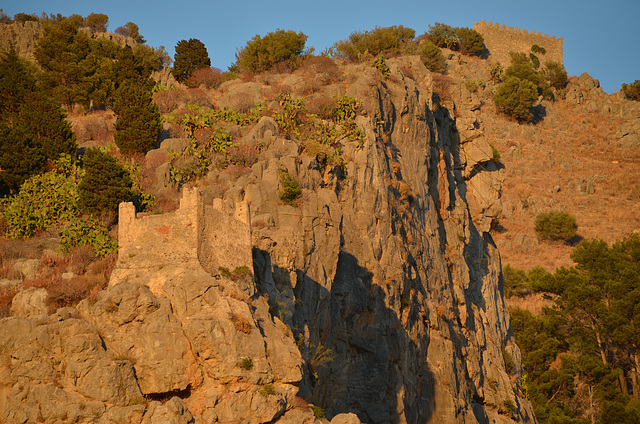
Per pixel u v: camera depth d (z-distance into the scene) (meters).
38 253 47.72
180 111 70.00
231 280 38.28
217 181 57.09
